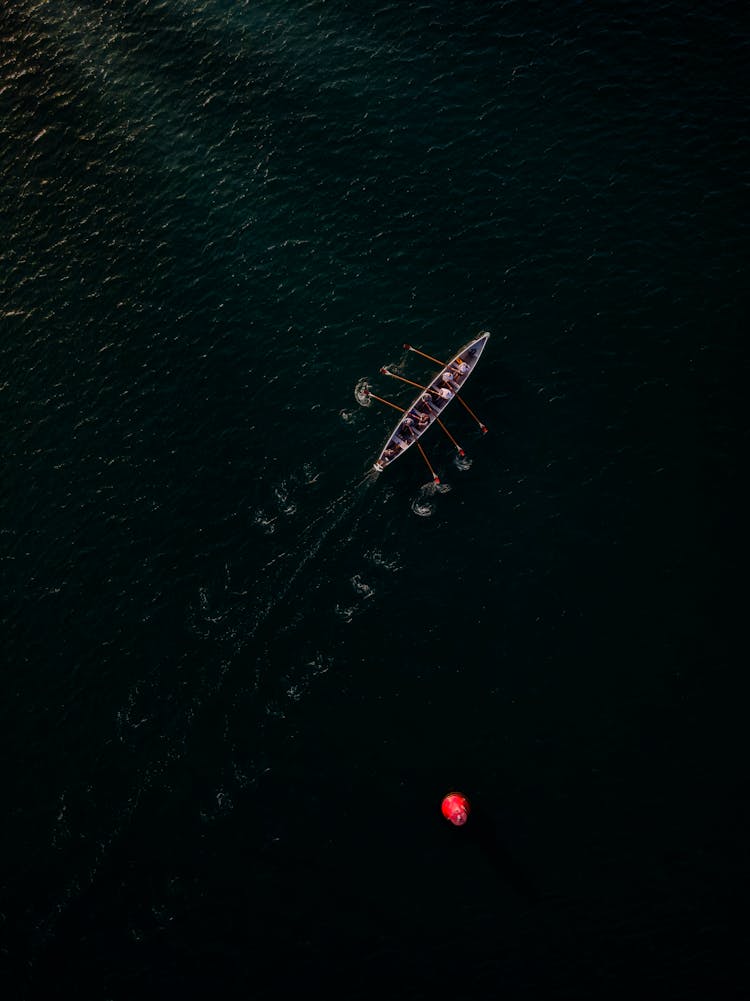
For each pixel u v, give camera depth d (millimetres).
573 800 39250
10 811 41844
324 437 49469
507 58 59344
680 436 46875
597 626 42812
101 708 43844
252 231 56281
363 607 44625
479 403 48750
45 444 51562
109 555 47844
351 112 59125
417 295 52719
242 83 61031
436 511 46500
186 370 52625
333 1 62938
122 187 58844
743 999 35125
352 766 41000
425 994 36344
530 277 52219
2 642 46312
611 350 49562
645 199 53656
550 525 45500
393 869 38719
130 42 63500
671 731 40156
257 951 37719
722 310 49875
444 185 55875
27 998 37906
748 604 42500
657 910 36906
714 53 57656
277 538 46938
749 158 54031
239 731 42375
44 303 55750
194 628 45188
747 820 38062
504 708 41469
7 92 62594
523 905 37500
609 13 59719
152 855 40062
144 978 37750
